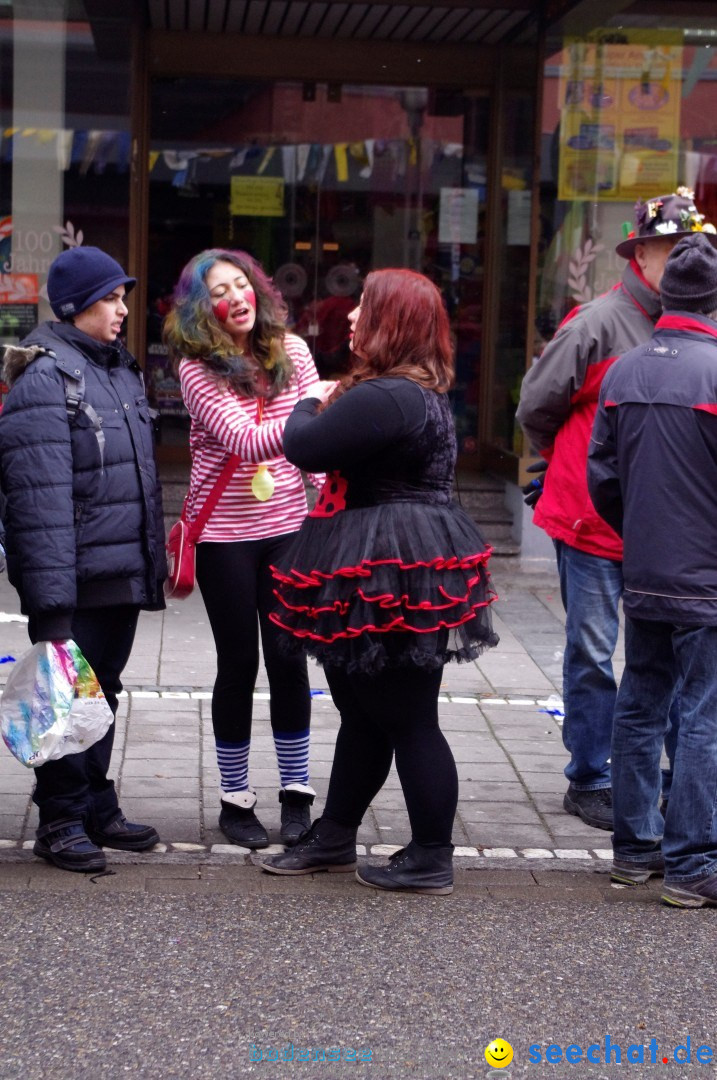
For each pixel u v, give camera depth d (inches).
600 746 190.2
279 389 174.9
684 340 162.9
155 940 150.4
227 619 175.5
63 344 165.6
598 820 189.6
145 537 168.6
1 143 370.9
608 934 156.6
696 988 143.9
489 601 159.9
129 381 170.7
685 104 373.1
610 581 188.5
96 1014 134.0
